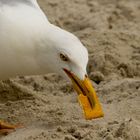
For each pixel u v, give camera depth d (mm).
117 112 7945
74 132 7320
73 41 7512
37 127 7777
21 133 7633
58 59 7555
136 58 9797
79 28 11492
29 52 7652
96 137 7133
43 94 8914
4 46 7613
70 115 8016
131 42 10359
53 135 7293
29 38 7609
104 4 12703
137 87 8555
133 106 8055
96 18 11789
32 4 7930
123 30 11117
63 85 9117
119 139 6926
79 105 8328
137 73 9445
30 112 8211
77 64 7465
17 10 7742
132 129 7070
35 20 7695
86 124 7527
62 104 8438
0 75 7898
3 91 8727
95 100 7566
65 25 11594
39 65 7746
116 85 8758
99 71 9461
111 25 11500
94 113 7559
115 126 7254
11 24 7613
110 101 8367
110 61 9625
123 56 9852
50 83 9250
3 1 7793
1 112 8281
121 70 9438
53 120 7914
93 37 10430
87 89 7543
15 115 8172
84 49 7535
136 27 11461
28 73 7863
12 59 7684
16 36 7605
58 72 7664
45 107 8344
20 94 8719
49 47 7555
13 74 7887
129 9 12328
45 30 7629
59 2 12383
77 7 12312
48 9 11977
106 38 10352
